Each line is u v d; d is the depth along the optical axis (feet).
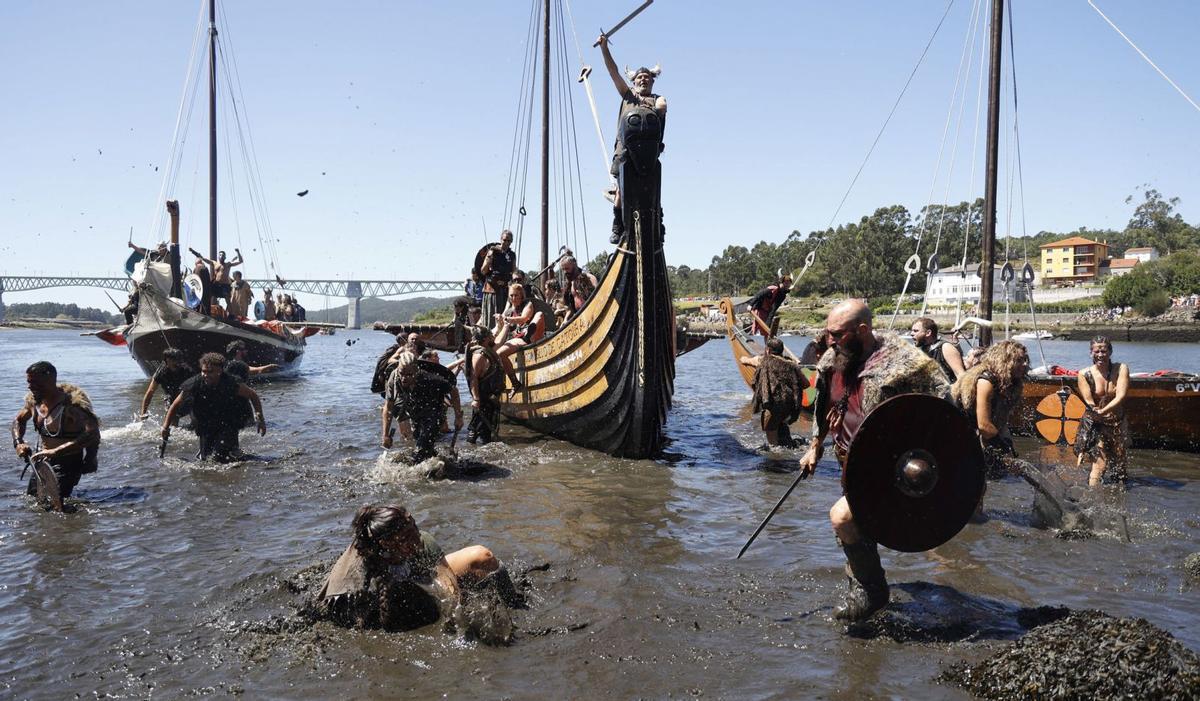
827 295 421.59
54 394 25.72
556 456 35.78
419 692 13.38
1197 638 15.01
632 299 34.30
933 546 15.06
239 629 16.03
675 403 60.08
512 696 13.21
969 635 15.40
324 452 35.78
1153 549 20.90
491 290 48.83
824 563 19.98
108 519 24.34
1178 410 35.47
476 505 26.00
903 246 407.64
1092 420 28.94
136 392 66.08
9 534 22.72
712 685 13.52
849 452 14.61
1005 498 26.58
